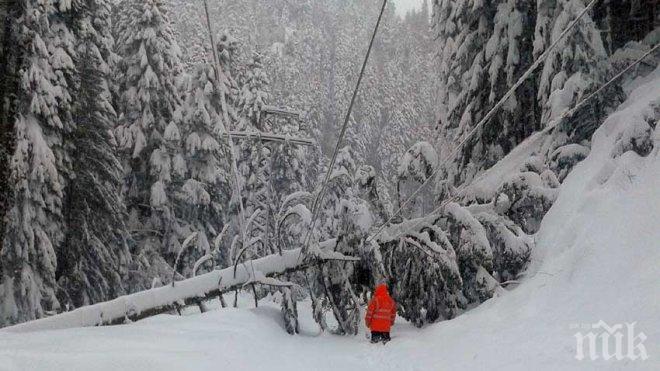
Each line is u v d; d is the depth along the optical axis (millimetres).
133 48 27172
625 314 5609
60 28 18750
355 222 10820
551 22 12016
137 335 6961
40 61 16453
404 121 74312
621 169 8211
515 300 7797
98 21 25156
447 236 11008
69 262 19750
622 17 12992
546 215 9438
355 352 8031
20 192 15633
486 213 10453
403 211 12039
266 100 31844
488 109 14164
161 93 27391
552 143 11422
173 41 29203
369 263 10719
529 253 9602
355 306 10797
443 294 10602
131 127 26469
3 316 15234
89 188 20750
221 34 30891
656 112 8891
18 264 15641
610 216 7559
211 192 29000
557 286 7277
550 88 11773
